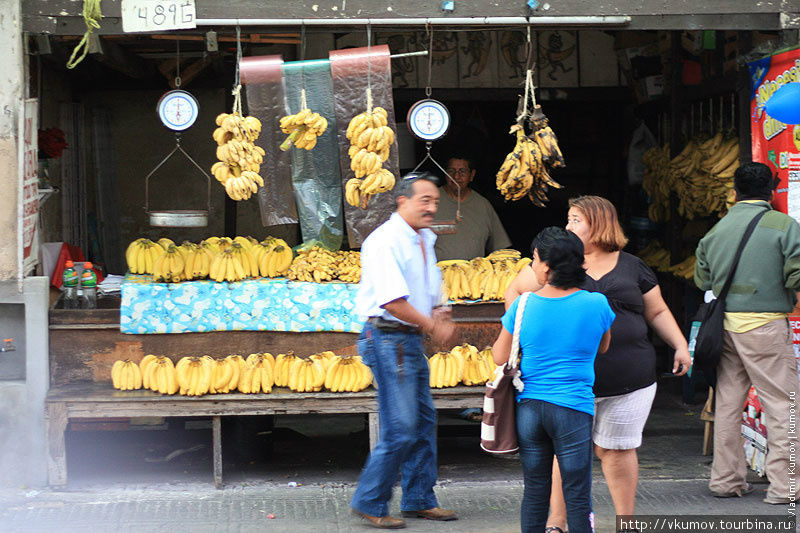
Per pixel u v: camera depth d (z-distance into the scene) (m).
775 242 5.39
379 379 4.83
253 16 5.62
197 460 6.41
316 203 6.03
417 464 5.16
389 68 5.74
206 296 5.86
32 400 5.66
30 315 5.66
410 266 4.79
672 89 8.20
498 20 5.69
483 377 5.88
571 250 4.12
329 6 5.64
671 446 6.75
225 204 8.69
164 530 5.01
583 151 9.40
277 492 5.70
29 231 5.77
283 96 5.78
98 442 6.76
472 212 7.11
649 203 8.94
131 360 5.89
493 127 9.29
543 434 4.23
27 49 5.59
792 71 5.70
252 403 5.72
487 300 6.03
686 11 5.79
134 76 7.94
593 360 4.24
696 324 6.70
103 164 8.50
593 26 5.80
